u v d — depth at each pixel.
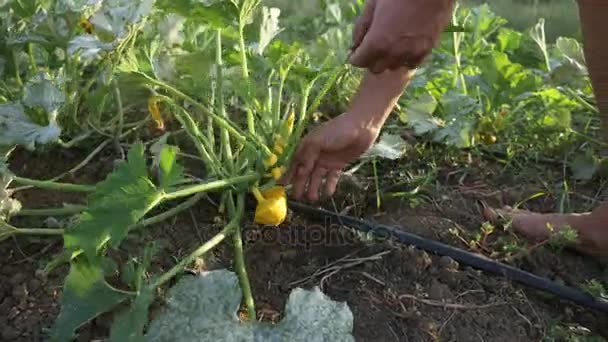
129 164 1.25
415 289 1.46
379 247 1.56
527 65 2.37
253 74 1.76
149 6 1.59
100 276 1.24
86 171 1.80
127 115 2.02
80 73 1.85
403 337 1.35
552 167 2.03
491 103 2.04
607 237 1.58
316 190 1.62
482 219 1.73
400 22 1.26
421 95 2.05
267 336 1.17
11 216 1.53
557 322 1.43
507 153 2.01
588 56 1.40
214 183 1.48
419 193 1.81
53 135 1.52
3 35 1.80
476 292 1.48
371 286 1.47
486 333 1.38
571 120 2.20
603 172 1.96
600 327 1.45
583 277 1.57
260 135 1.69
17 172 1.79
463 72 2.30
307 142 1.56
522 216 1.68
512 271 1.52
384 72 1.50
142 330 1.18
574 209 1.82
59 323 1.21
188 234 1.58
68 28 1.70
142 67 1.68
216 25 1.63
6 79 1.89
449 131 1.96
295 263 1.53
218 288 1.22
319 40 2.22
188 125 1.67
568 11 3.65
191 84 1.66
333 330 1.19
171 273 1.31
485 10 2.37
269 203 1.49
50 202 1.67
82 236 1.20
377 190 1.72
